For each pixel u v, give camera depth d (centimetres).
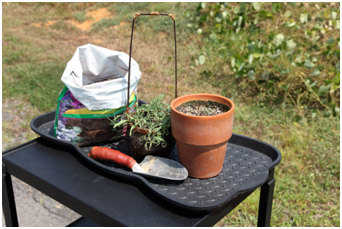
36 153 146
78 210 120
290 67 305
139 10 506
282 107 291
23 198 234
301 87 305
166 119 131
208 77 350
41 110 332
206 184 124
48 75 385
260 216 149
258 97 311
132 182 126
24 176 137
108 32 478
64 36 492
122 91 142
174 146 143
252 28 374
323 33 339
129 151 136
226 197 113
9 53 436
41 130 162
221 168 130
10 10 596
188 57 388
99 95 136
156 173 124
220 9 404
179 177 122
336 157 242
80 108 140
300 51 316
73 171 133
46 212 221
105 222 112
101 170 133
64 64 409
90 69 150
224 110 127
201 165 124
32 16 568
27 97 349
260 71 318
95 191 122
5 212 156
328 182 227
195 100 133
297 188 227
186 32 423
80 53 148
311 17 370
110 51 150
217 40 383
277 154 137
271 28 369
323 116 277
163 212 112
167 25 442
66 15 551
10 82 373
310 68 286
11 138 292
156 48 417
